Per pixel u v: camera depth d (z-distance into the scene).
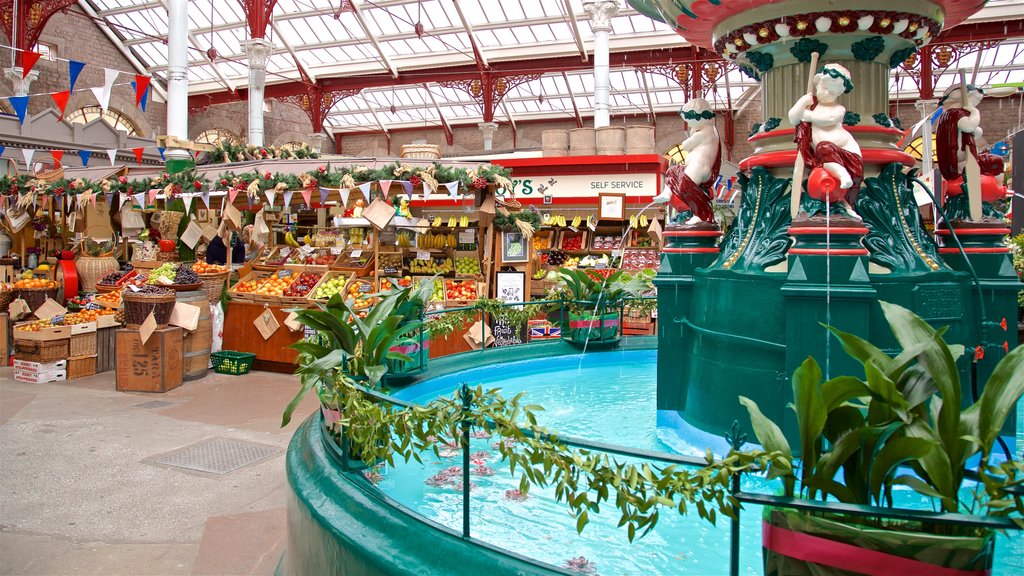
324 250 9.17
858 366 2.74
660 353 3.79
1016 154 8.45
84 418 5.89
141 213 11.36
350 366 3.05
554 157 12.01
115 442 5.18
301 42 24.61
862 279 2.74
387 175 7.66
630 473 1.72
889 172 3.23
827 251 2.78
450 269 9.02
